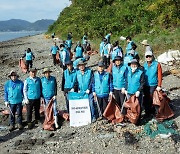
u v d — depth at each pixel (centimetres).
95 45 2833
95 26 3475
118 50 1560
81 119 1020
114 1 4247
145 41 1172
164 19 2589
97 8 4431
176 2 2580
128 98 970
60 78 1797
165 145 827
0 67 2462
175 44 1969
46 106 1019
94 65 2086
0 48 4294
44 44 4497
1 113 1180
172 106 1068
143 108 1065
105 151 825
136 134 892
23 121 1091
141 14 3097
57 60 2312
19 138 948
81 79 1025
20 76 2003
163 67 1661
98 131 944
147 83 970
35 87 1021
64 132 970
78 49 2089
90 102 1023
